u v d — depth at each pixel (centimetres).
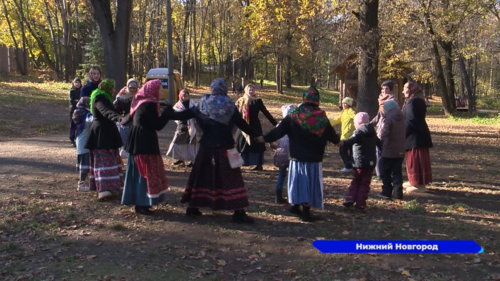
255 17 2116
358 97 1515
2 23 4269
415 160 769
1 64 3572
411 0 2083
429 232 553
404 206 673
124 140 878
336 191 768
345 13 1653
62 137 1379
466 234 548
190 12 4216
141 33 3753
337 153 1227
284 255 476
